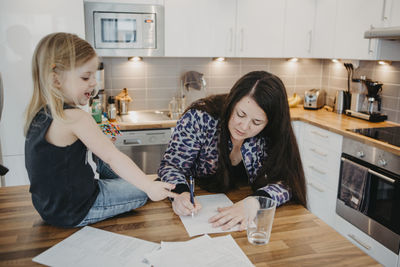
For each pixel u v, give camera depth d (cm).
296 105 354
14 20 234
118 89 321
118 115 312
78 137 100
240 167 146
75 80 101
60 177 99
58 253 90
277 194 120
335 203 264
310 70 369
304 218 113
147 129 281
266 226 95
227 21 300
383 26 245
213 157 140
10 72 238
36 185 99
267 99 114
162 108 336
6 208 116
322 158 278
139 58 320
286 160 129
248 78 118
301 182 129
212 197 127
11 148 246
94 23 269
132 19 277
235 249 93
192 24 293
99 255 89
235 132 122
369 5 256
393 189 209
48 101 98
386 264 218
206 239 97
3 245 94
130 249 92
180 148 137
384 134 241
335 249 95
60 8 241
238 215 108
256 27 309
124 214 113
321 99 346
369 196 228
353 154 242
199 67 338
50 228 104
